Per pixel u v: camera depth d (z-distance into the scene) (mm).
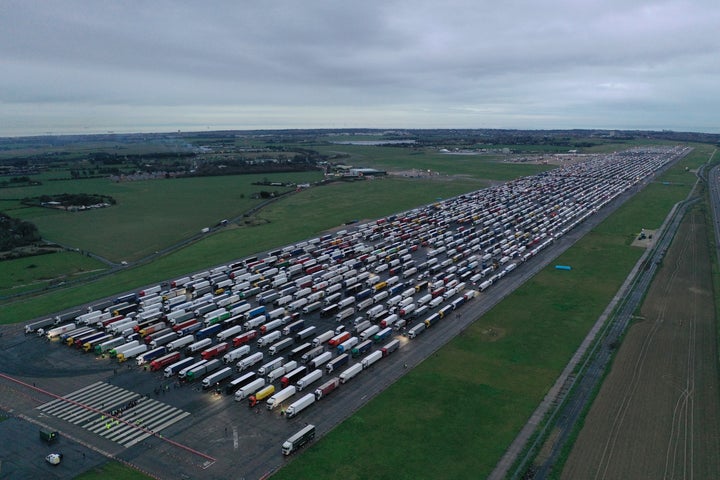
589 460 70000
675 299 132125
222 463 71625
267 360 105438
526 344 108250
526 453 72062
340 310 131750
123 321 119625
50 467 70688
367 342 107812
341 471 69375
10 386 93375
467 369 98125
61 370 99688
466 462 70562
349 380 95250
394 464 70562
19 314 127312
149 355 103250
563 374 95062
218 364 100688
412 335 112938
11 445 75750
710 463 68938
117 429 80188
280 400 87000
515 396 87688
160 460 72438
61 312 128875
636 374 94188
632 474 67062
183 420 82812
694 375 93250
